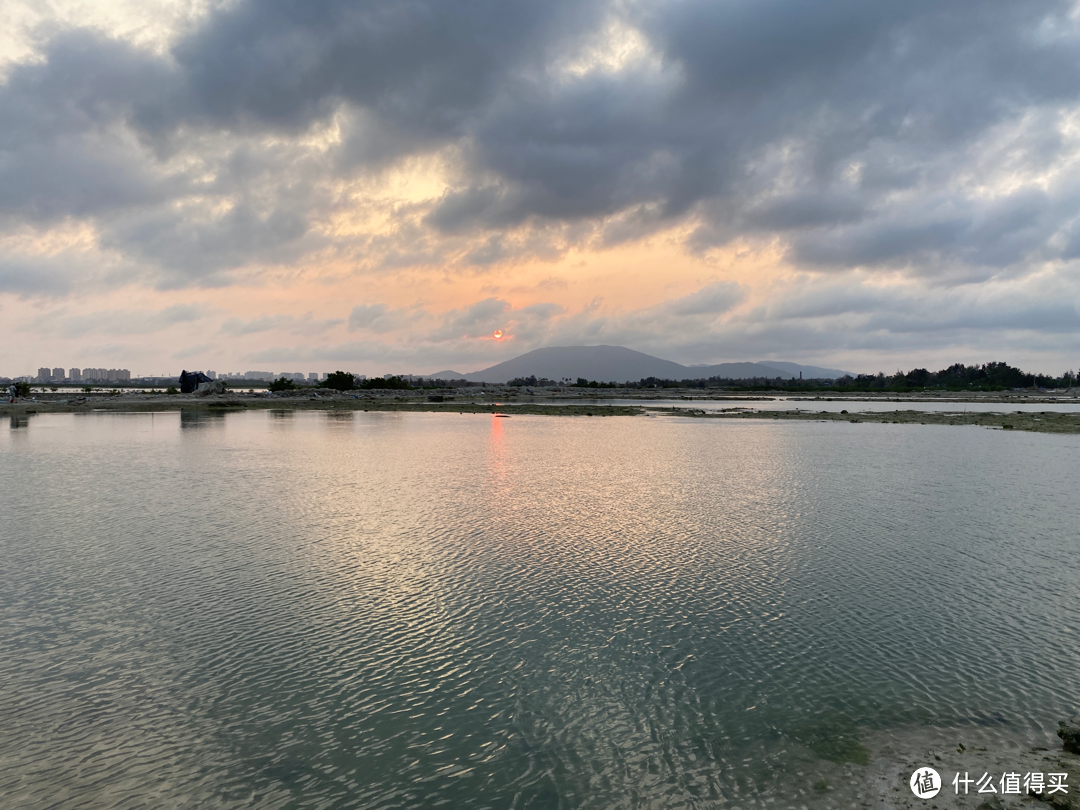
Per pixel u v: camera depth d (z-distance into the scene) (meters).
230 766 11.25
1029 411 137.00
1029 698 13.40
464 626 17.14
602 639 16.34
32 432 77.88
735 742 11.95
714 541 25.67
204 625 17.11
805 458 54.09
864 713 12.91
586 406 157.12
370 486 39.00
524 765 11.31
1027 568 22.06
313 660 15.15
